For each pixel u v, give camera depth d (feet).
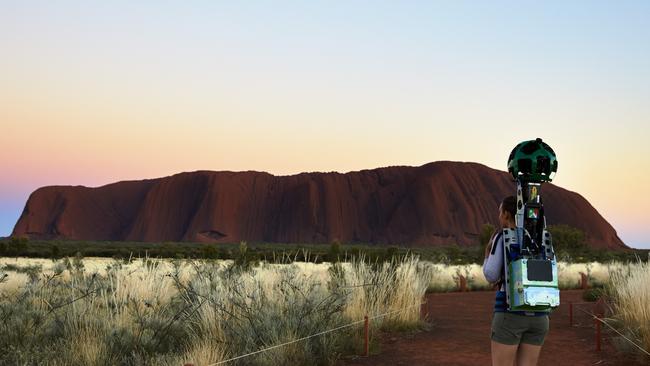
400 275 40.55
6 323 27.61
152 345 26.68
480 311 49.19
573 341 33.22
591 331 36.83
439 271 88.33
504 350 14.62
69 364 23.30
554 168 14.61
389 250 78.33
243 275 38.14
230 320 29.45
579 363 27.30
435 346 31.50
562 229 179.42
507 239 14.52
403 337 34.22
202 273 38.81
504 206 15.34
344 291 35.65
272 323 28.43
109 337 26.30
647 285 36.60
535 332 14.65
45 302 32.04
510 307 14.24
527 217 14.55
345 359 28.09
